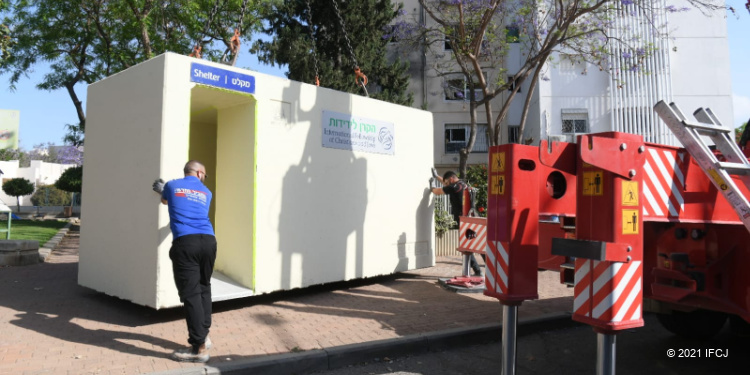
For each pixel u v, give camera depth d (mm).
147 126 6043
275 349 4988
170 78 5871
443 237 12375
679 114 3711
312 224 7316
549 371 4891
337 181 7703
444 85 20406
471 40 14016
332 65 17344
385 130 8523
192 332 4574
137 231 6105
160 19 15820
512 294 3734
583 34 13555
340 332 5617
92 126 7254
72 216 26812
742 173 3666
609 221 3281
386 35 17594
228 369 4395
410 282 8664
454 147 24141
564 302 7262
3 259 9602
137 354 4758
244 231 6727
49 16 16203
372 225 8227
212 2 15633
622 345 5734
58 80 18109
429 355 5320
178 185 4914
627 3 14406
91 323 5785
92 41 17359
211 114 7816
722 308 4219
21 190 31016
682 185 4176
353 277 7863
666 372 4840
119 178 6512
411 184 8977
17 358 4559
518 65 22984
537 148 3918
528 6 14672
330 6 17234
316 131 7426
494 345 5711
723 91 20859
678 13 21000
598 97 21094
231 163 7000
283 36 17250
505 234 3785
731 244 4223
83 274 7207
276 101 6926
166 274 5789
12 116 30672
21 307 6383
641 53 15586
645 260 4656
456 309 6746
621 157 3307
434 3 16125
